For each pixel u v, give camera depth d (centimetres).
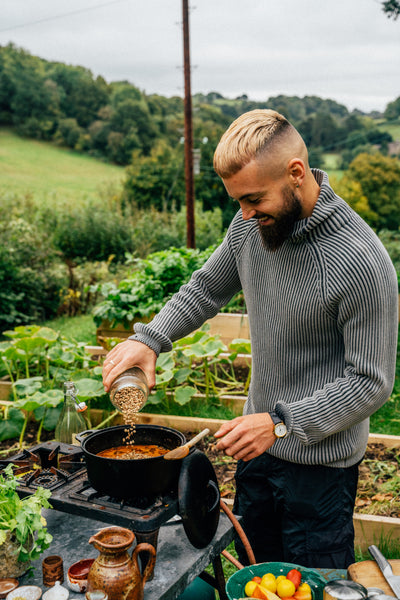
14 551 165
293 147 177
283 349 204
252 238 210
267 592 173
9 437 453
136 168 3888
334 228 185
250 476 228
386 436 434
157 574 167
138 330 213
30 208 1627
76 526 200
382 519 313
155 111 6681
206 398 512
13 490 178
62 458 205
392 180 4431
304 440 186
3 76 6875
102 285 663
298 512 212
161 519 165
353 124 5850
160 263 696
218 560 202
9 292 976
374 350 181
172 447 191
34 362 605
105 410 489
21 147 6444
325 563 211
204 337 536
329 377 199
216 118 5388
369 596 150
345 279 181
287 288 195
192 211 1692
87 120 7012
